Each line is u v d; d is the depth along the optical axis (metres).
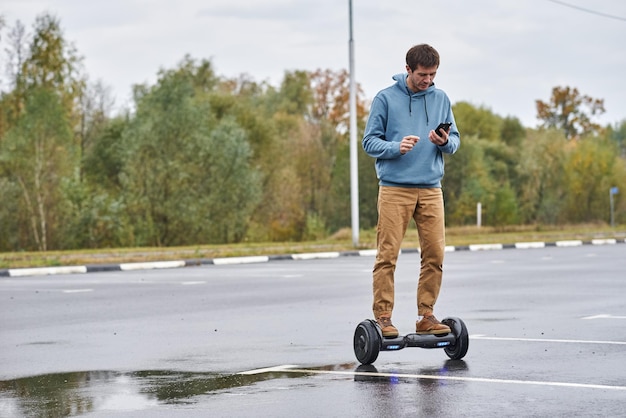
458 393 6.50
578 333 9.88
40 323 12.02
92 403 6.48
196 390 6.91
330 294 15.61
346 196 63.97
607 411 5.83
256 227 55.22
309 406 6.20
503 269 21.69
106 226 49.44
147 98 52.12
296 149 69.88
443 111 8.04
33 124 50.38
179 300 14.95
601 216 67.88
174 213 49.97
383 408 6.04
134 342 9.92
